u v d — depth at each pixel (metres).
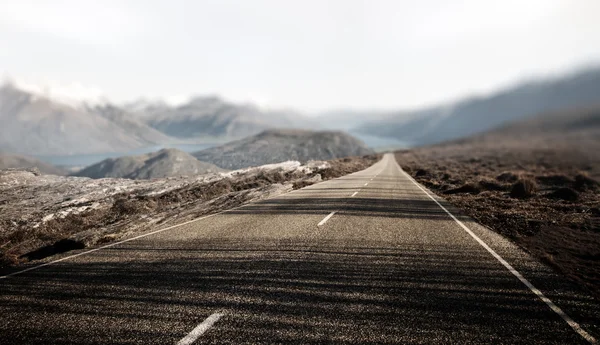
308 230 7.43
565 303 3.85
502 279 4.56
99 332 3.16
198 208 10.85
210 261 5.25
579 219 9.03
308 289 4.09
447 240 6.68
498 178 21.44
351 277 4.52
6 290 4.18
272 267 4.92
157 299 3.85
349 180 22.02
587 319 3.49
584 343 3.04
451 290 4.14
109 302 3.79
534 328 3.27
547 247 6.44
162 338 3.04
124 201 12.33
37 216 10.24
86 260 5.43
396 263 5.15
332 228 7.63
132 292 4.06
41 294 4.04
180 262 5.22
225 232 7.31
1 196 13.20
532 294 4.08
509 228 8.17
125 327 3.24
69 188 14.98
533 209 10.70
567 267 5.27
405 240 6.61
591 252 6.08
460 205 11.77
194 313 3.49
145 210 11.52
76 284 4.35
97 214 11.19
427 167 39.59
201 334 3.08
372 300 3.80
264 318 3.37
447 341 3.01
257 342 2.95
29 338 3.06
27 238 8.79
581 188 16.16
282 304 3.68
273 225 7.97
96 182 16.69
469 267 5.03
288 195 13.80
